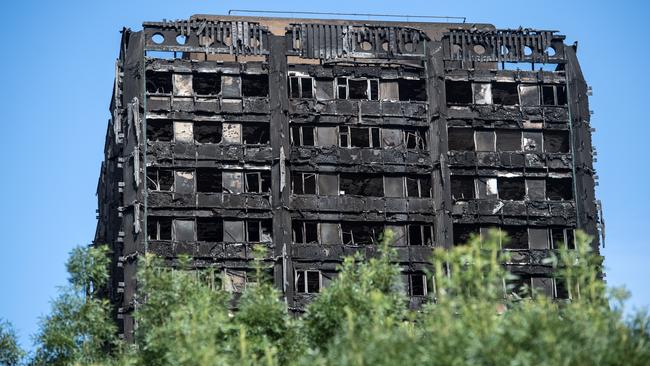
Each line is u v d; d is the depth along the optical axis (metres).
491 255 128.00
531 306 133.75
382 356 122.25
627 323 124.88
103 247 178.88
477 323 121.88
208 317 148.12
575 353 118.62
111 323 178.50
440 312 125.44
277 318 155.88
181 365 136.00
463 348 119.12
